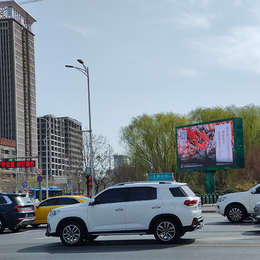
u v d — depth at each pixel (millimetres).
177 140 42469
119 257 9586
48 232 12289
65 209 12266
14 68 162000
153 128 55875
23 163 38125
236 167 36531
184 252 9945
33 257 10195
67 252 10891
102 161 56188
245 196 17906
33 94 173875
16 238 15836
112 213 11773
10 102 160000
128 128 57531
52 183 106188
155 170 55844
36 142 171625
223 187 51594
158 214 11477
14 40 164000
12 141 152500
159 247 10969
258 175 49250
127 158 57562
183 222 11352
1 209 18812
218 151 38219
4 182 112438
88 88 37625
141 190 11875
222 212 18297
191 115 56250
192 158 40781
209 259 8836
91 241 13172
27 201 19734
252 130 52438
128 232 11617
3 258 10180
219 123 38188
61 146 194000
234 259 8727
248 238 12188
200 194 37406
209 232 14258
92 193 34812
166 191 11688
